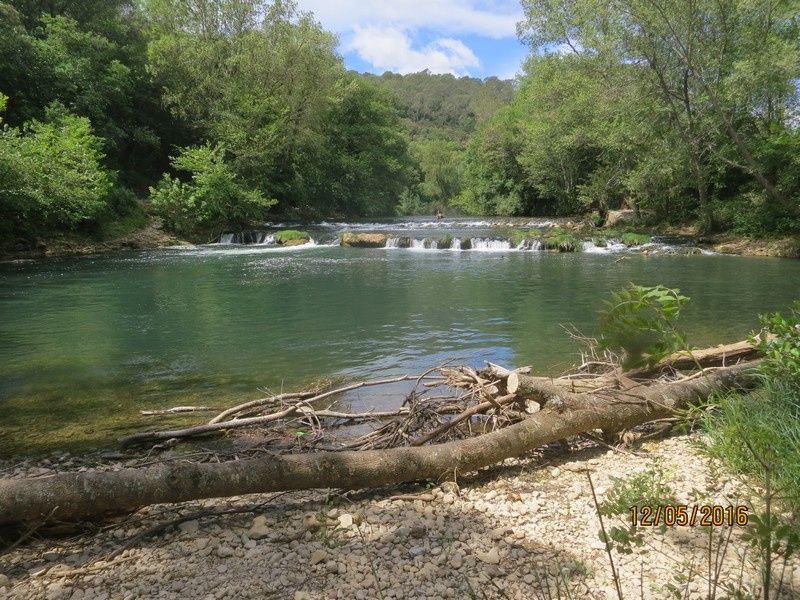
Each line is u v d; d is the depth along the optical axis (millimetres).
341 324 8555
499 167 40531
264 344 7445
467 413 4066
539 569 2498
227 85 30125
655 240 21609
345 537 2854
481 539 2789
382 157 43688
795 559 2355
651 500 2760
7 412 5117
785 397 3672
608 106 21469
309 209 36906
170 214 24016
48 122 22531
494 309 9477
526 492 3361
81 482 2885
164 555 2738
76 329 8422
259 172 30078
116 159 28516
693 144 20250
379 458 3373
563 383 4324
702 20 17969
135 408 5184
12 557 2771
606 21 19609
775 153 18547
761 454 2891
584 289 11414
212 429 4348
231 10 31547
